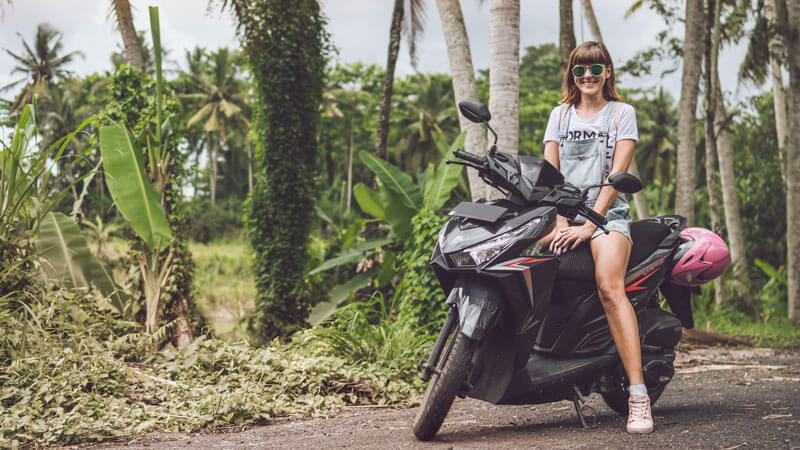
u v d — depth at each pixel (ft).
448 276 10.37
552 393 11.10
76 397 13.08
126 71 32.58
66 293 18.66
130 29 37.91
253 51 49.21
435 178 33.91
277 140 51.49
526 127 155.22
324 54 53.62
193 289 31.96
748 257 71.77
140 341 18.13
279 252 50.19
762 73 53.11
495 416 12.78
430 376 10.00
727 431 10.18
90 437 11.03
